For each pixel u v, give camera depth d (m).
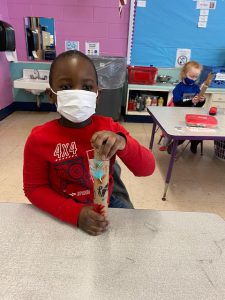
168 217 0.69
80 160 0.74
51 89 0.72
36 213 0.69
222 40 3.79
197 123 2.01
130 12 3.60
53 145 0.73
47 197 0.71
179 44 3.80
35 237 0.60
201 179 2.43
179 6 3.59
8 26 2.90
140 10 3.60
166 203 2.03
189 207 2.00
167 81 3.88
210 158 2.91
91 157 0.73
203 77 3.64
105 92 3.47
